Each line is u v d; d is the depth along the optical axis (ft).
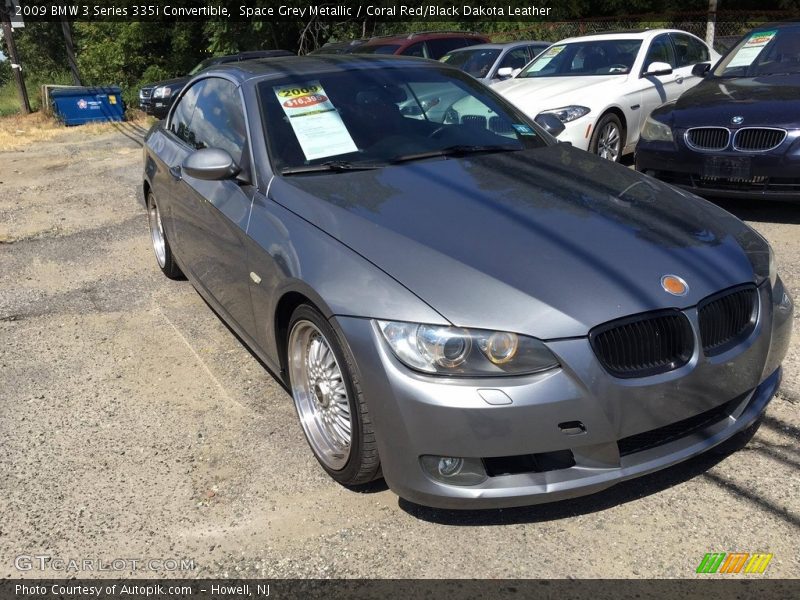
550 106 23.88
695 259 8.96
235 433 11.07
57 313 16.11
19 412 12.00
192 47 72.33
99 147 39.65
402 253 8.74
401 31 63.82
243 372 13.00
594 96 24.22
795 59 21.25
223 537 8.86
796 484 9.15
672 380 8.13
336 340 8.71
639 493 9.21
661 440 8.57
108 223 23.31
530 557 8.27
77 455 10.69
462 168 11.32
